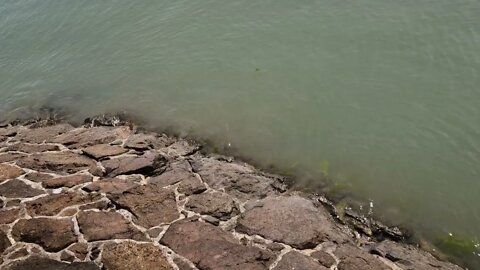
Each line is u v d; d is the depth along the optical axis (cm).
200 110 1455
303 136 1300
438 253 970
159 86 1592
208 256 852
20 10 2261
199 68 1623
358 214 1062
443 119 1273
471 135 1221
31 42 2006
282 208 1005
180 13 1930
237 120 1393
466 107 1295
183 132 1384
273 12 1800
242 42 1689
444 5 1664
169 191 1063
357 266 852
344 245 916
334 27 1659
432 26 1581
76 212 964
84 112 1566
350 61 1509
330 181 1159
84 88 1680
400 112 1313
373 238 1002
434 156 1188
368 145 1241
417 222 1040
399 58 1487
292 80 1485
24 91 1736
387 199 1100
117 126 1445
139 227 931
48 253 849
